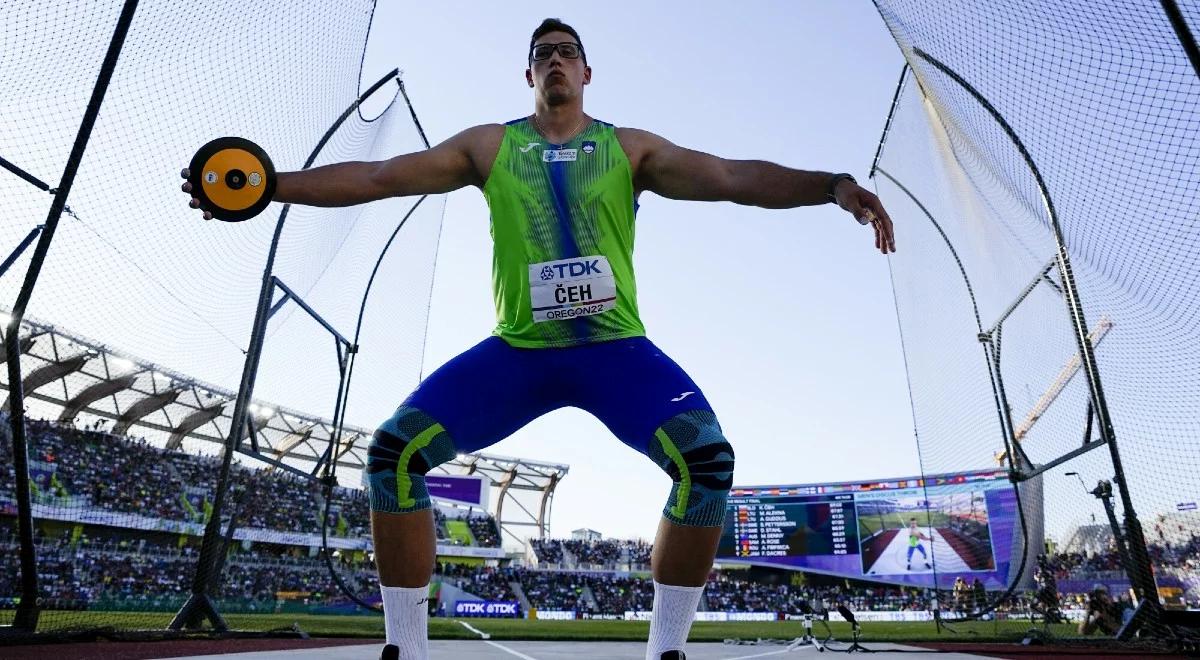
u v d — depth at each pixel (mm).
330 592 34969
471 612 40781
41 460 26922
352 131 8734
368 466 2094
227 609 26828
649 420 2084
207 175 2172
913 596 43531
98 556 26797
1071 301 8445
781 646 9320
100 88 5594
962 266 10734
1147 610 8133
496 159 2377
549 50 2439
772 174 2326
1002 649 8156
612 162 2338
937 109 8562
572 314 2203
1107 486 8477
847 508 46125
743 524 47281
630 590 50125
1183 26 4453
